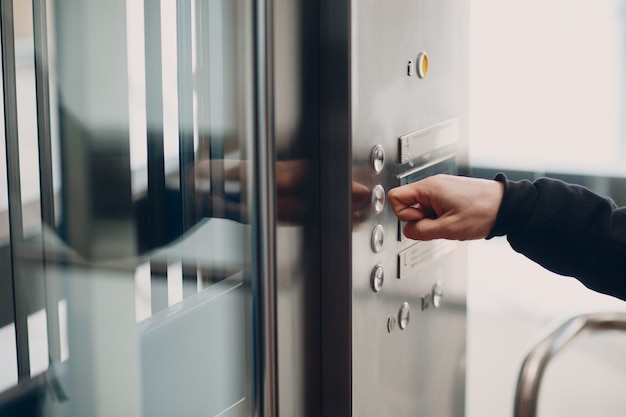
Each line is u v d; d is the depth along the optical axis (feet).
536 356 3.30
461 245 4.06
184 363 2.89
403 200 3.22
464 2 3.80
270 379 3.04
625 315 3.45
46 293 2.51
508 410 7.27
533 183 3.24
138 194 2.66
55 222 2.49
